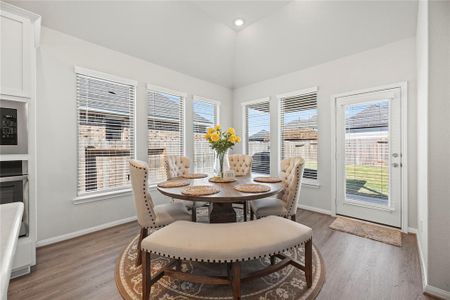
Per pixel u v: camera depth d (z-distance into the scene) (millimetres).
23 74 1927
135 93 3340
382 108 3008
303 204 3836
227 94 4953
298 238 1565
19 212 887
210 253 1367
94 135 2939
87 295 1626
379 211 3051
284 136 4176
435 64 1615
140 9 2760
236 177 2932
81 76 2805
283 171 2803
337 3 2740
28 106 1949
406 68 2791
